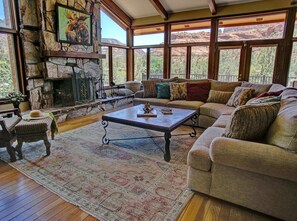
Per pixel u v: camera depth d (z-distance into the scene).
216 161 1.68
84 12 4.95
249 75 5.73
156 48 7.07
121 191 1.96
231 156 1.60
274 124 1.70
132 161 2.58
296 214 1.51
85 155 2.74
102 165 2.47
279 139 1.53
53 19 4.27
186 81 4.84
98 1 5.48
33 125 2.60
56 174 2.26
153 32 7.01
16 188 2.00
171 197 1.88
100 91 5.77
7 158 2.64
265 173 1.52
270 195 1.58
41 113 3.04
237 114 1.67
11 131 2.57
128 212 1.69
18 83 4.16
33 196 1.89
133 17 7.10
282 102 2.00
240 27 5.66
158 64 7.13
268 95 2.98
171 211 1.71
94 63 5.49
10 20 3.94
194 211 1.71
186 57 6.59
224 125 2.62
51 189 1.99
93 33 5.36
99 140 3.30
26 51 4.02
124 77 7.45
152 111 3.23
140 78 7.58
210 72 6.18
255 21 5.45
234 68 5.90
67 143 3.15
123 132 3.71
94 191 1.96
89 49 5.26
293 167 1.40
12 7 3.92
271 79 5.46
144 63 7.39
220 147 1.65
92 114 5.08
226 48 5.89
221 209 1.74
